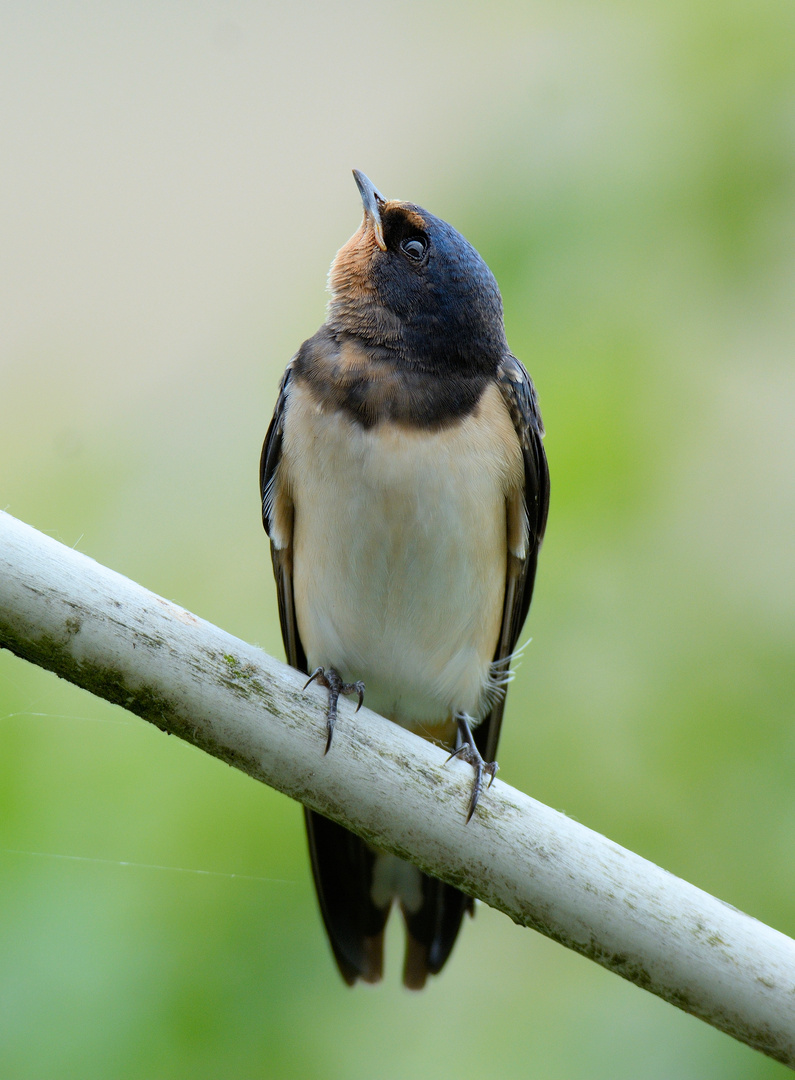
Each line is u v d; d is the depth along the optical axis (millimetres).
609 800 3045
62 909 3021
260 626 3068
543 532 3045
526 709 3053
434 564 3023
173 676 2977
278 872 3033
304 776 2982
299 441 3023
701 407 3061
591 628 3053
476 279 3029
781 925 3033
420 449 3020
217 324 3109
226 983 3023
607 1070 3035
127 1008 3016
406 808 2982
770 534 3055
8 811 3027
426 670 3037
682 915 2975
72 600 2973
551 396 3059
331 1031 3029
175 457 3088
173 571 3076
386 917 3039
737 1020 2973
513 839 2980
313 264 3113
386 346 3025
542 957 3053
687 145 3068
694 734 3045
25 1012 3012
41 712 3039
